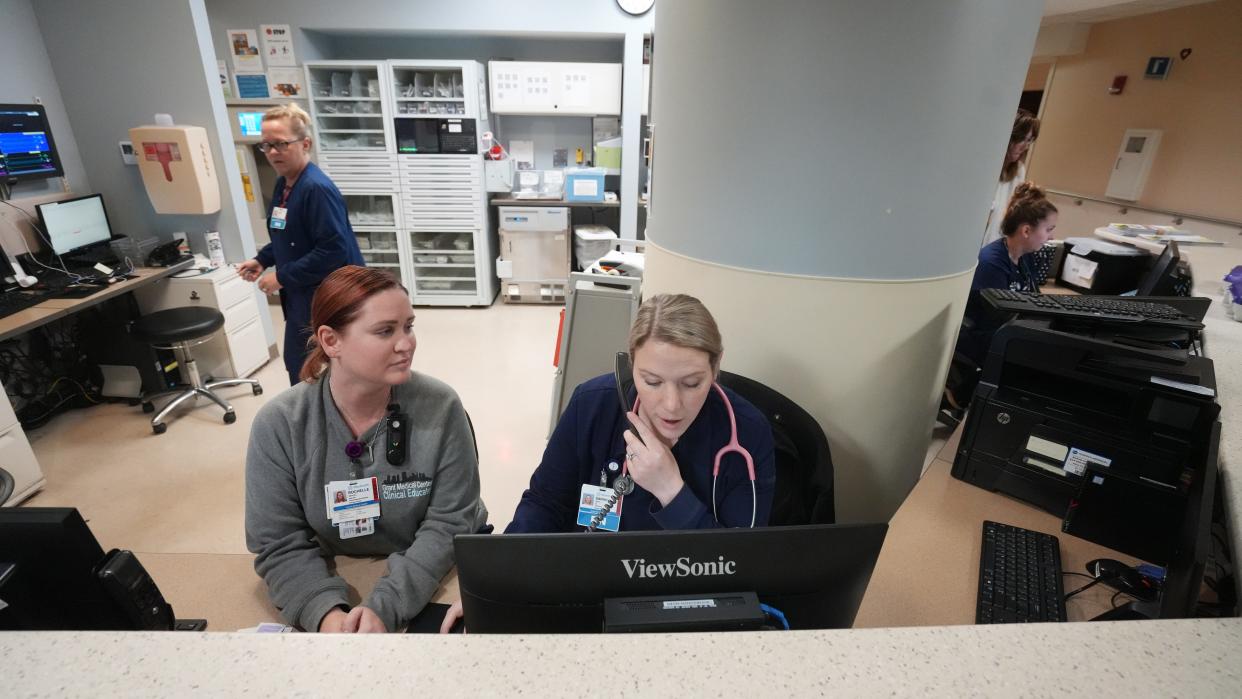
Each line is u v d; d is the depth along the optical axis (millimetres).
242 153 4488
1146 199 4465
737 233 1551
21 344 3033
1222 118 3865
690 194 1627
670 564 645
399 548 1285
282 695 443
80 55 3182
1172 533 1226
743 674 472
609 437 1190
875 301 1500
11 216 2998
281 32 4254
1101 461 1314
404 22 4266
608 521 1181
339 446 1208
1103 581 1173
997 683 469
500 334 4387
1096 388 1419
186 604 1090
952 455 1669
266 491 1170
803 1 1295
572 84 4445
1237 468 1041
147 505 2416
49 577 774
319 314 1130
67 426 3014
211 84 3287
